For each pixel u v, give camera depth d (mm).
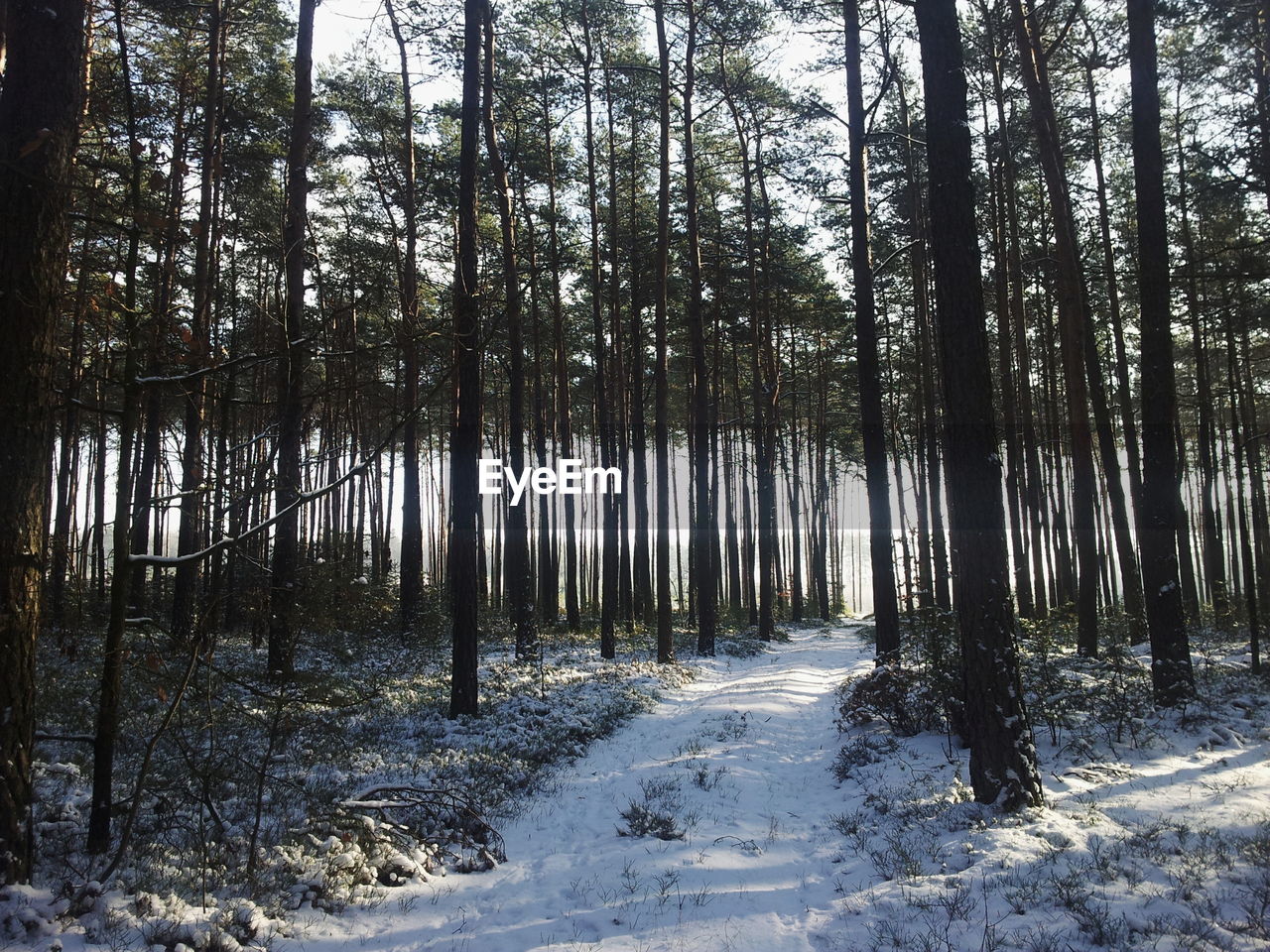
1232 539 30219
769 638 27828
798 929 5223
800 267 29656
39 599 5012
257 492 5738
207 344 5449
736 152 27062
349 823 6777
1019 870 5547
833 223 26203
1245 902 4707
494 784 8906
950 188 7379
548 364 33906
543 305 29953
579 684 15070
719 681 18219
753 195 28172
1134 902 4844
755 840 7203
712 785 9047
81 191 5520
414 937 5309
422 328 6172
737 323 32438
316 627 7102
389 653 17016
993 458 7262
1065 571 25266
